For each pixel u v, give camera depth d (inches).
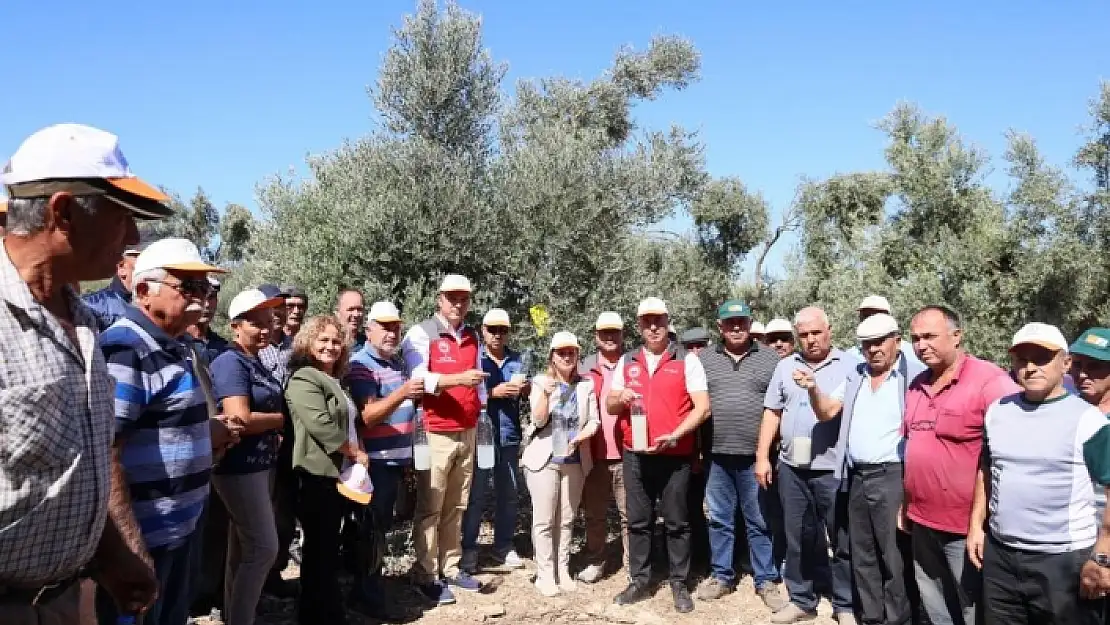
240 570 154.0
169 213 77.7
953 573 166.6
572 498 232.7
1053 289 574.2
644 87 638.5
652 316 223.3
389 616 200.2
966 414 162.2
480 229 309.6
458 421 216.7
